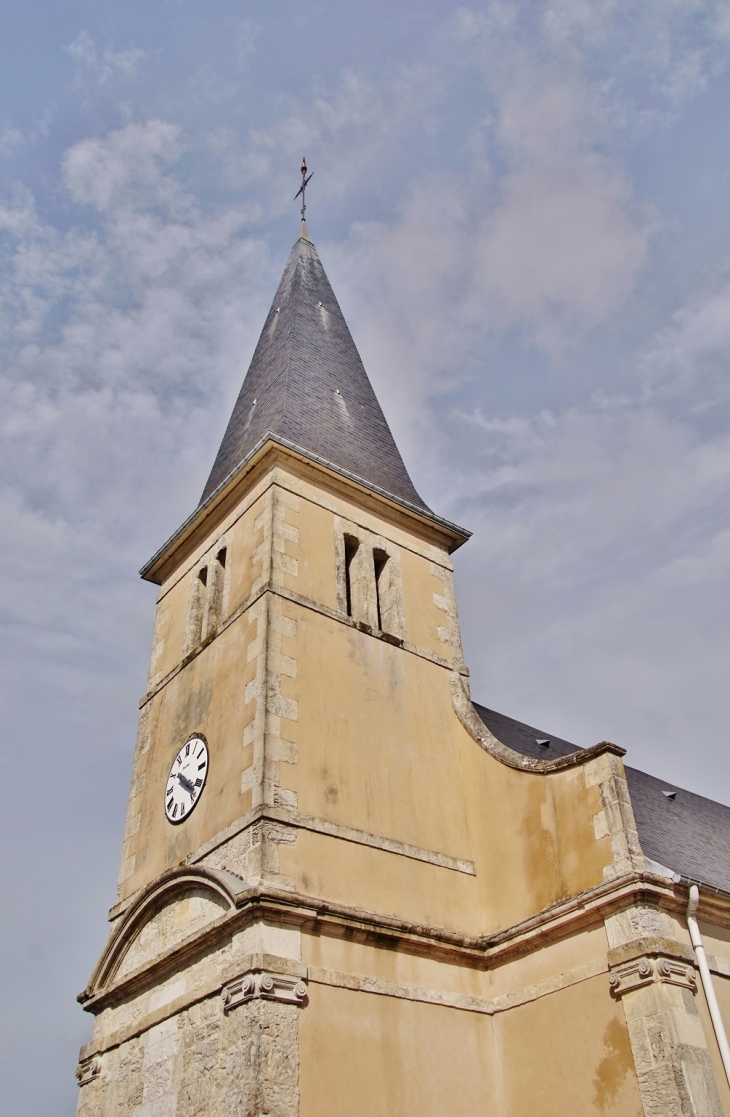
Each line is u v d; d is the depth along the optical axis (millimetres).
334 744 11406
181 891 10914
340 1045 9258
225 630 12711
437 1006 10336
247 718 11234
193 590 14359
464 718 13148
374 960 10078
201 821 11312
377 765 11734
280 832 10188
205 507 14461
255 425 16078
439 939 10695
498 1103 10203
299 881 10000
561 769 11359
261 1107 8344
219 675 12391
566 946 10281
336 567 13211
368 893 10562
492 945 11023
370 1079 9297
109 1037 11055
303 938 9609
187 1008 9961
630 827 10336
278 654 11586
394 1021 9844
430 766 12422
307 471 13836
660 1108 8609
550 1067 9875
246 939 9422
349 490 14242
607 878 10172
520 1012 10438
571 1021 9844
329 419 16047
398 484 15891
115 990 11195
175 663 13891
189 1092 9359
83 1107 10828
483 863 11859
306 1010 9195
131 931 11484
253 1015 8867
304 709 11367
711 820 16594
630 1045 9125
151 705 13992
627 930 9672
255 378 17844
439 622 14188
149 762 13320
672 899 9914
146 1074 10172
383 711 12312
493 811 12070
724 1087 8930
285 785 10586
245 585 12750
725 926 10562
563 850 10898
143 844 12469
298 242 21234
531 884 11125
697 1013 9227
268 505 13062
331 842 10586
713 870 12602
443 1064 9984
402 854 11219
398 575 14078
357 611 13328
